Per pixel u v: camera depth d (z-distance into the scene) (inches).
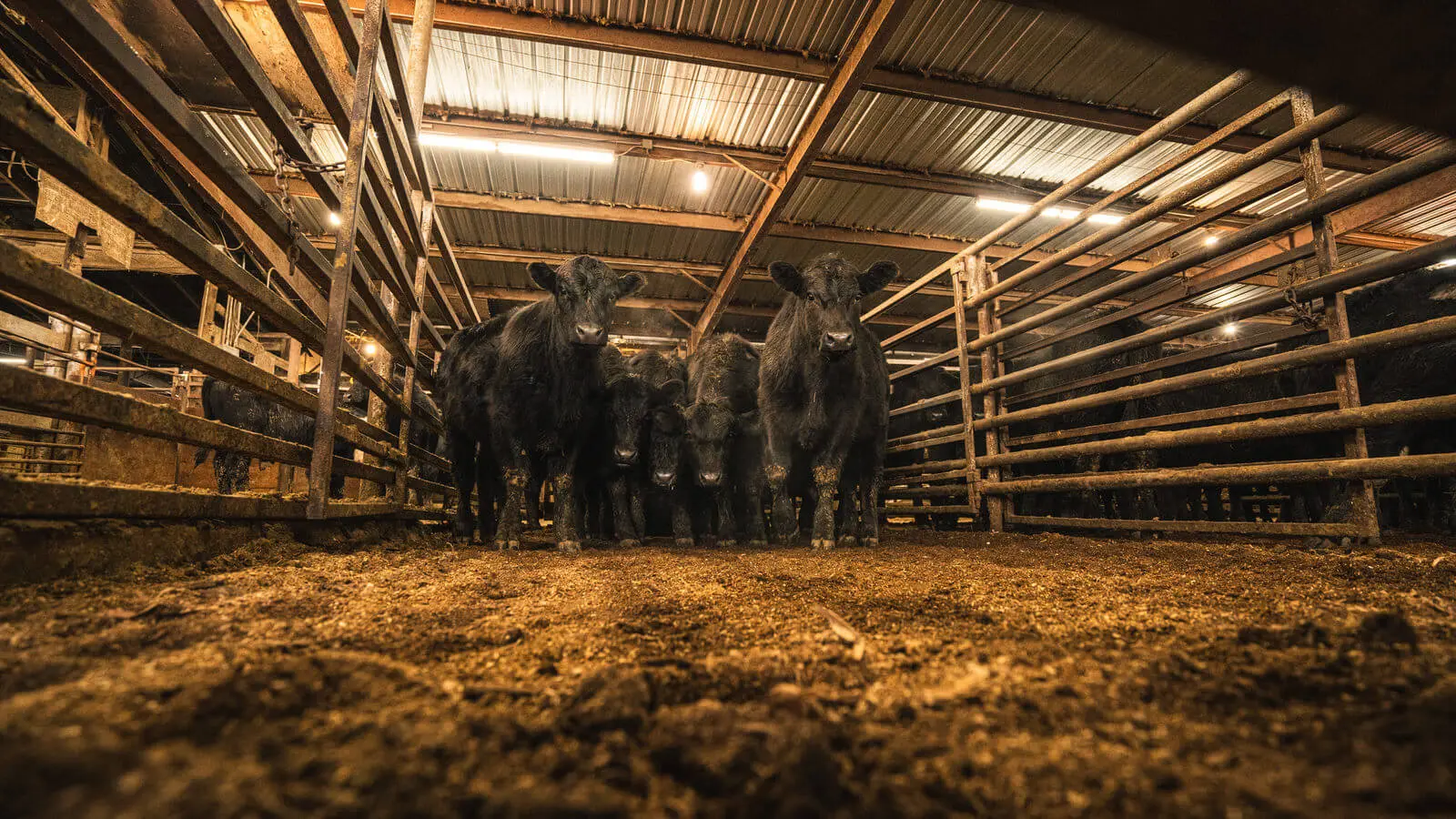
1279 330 201.0
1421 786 37.8
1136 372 255.4
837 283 211.5
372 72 165.2
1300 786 39.6
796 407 232.5
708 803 39.5
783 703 52.4
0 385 73.5
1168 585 115.3
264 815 33.5
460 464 260.4
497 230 534.6
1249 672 58.6
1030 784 41.1
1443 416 149.7
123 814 32.5
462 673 62.1
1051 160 445.4
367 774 38.4
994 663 64.3
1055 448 265.3
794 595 105.6
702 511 306.2
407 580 117.1
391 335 219.3
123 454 356.5
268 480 454.9
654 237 545.3
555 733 47.3
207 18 108.9
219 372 119.0
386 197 200.4
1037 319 276.8
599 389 228.5
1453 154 147.9
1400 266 159.9
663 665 64.2
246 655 61.9
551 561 164.7
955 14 326.3
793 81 374.6
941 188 462.0
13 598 78.0
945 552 190.9
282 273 210.1
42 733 41.7
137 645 65.7
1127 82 364.2
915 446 380.8
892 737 47.5
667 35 332.8
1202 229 521.0
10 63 172.4
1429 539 219.1
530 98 389.4
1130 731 48.4
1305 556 161.8
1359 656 62.7
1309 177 183.6
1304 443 276.8
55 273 81.4
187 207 366.9
